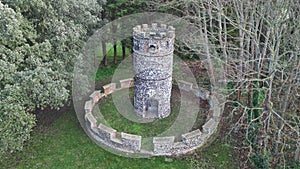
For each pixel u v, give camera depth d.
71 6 24.12
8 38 20.08
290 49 22.47
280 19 18.77
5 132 18.95
